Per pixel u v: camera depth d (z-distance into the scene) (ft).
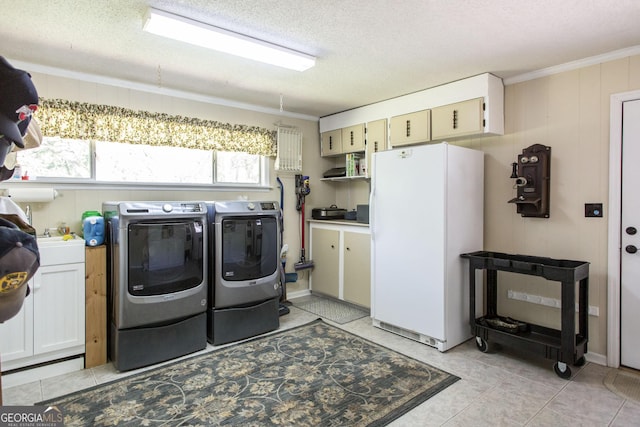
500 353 9.55
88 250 8.64
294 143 14.65
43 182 9.65
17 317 7.79
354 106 13.93
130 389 7.70
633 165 8.54
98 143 10.66
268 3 6.52
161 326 9.01
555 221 9.77
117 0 6.42
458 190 9.98
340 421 6.59
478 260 9.57
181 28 7.16
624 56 8.58
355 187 15.79
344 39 8.03
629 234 8.63
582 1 6.40
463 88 10.64
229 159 13.43
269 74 10.32
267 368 8.65
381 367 8.70
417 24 7.30
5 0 6.40
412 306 10.31
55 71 9.75
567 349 8.05
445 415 6.79
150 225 8.71
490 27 7.43
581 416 6.75
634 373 8.48
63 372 8.40
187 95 12.10
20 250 2.81
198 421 6.61
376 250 11.28
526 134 10.25
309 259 15.57
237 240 10.34
